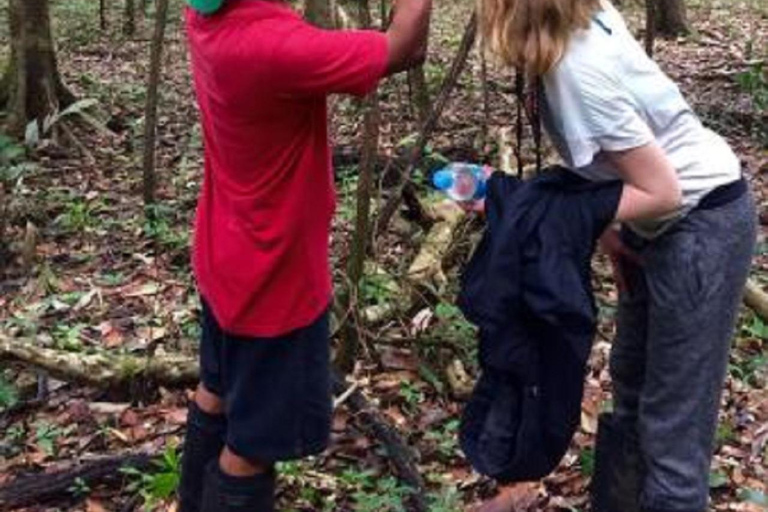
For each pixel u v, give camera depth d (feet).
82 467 12.30
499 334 8.57
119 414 13.91
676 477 9.20
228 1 7.98
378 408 13.46
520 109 9.11
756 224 9.04
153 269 18.76
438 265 17.02
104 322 16.62
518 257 8.48
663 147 8.59
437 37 43.50
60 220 21.24
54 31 45.44
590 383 14.17
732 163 8.85
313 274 8.73
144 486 12.07
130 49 41.70
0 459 13.09
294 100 8.14
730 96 30.78
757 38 44.57
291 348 8.76
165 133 27.58
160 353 15.29
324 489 11.82
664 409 9.14
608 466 10.28
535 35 8.04
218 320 8.89
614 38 8.20
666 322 8.91
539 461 8.78
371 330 15.44
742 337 15.55
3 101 27.71
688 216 8.70
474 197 9.24
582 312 8.34
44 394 14.46
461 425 9.16
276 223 8.45
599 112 8.09
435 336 14.94
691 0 56.44
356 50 7.88
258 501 9.34
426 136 15.61
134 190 23.38
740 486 12.00
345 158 22.71
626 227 9.09
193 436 9.96
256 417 8.91
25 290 18.30
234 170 8.53
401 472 12.05
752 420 13.39
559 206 8.45
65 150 26.21
